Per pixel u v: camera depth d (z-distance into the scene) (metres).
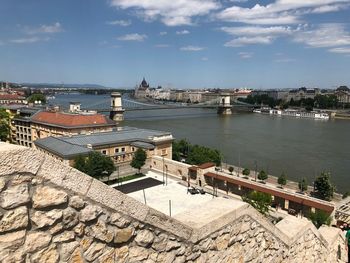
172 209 46.16
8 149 4.49
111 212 5.72
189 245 7.19
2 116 92.44
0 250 4.48
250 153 93.50
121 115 181.88
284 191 51.16
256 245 9.39
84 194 5.32
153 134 74.75
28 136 96.56
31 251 4.78
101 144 66.31
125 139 71.12
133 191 53.91
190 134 128.25
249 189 54.88
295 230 11.41
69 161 57.22
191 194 53.38
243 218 8.76
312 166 79.69
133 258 6.17
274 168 77.75
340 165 80.56
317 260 13.37
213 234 7.78
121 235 5.90
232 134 129.25
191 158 71.12
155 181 60.00
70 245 5.23
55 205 5.00
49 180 4.91
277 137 122.75
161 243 6.61
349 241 17.06
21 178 4.62
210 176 58.72
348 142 112.06
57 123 86.31
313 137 123.75
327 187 57.31
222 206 8.62
